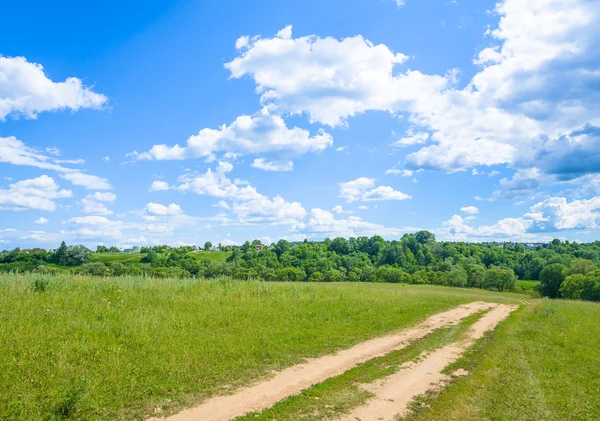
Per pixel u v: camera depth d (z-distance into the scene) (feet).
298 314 55.88
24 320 35.94
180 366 31.83
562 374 35.53
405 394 28.63
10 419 21.39
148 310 47.06
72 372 27.86
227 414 24.18
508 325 62.18
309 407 25.59
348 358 38.17
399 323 57.93
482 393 29.48
